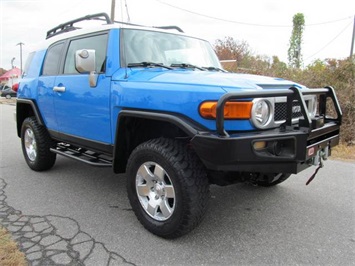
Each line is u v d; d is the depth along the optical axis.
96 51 3.73
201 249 2.80
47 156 4.86
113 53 3.43
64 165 5.38
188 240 2.94
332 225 3.28
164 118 2.77
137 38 3.65
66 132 4.21
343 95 7.98
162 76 3.05
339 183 4.56
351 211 3.62
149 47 3.68
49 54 4.75
